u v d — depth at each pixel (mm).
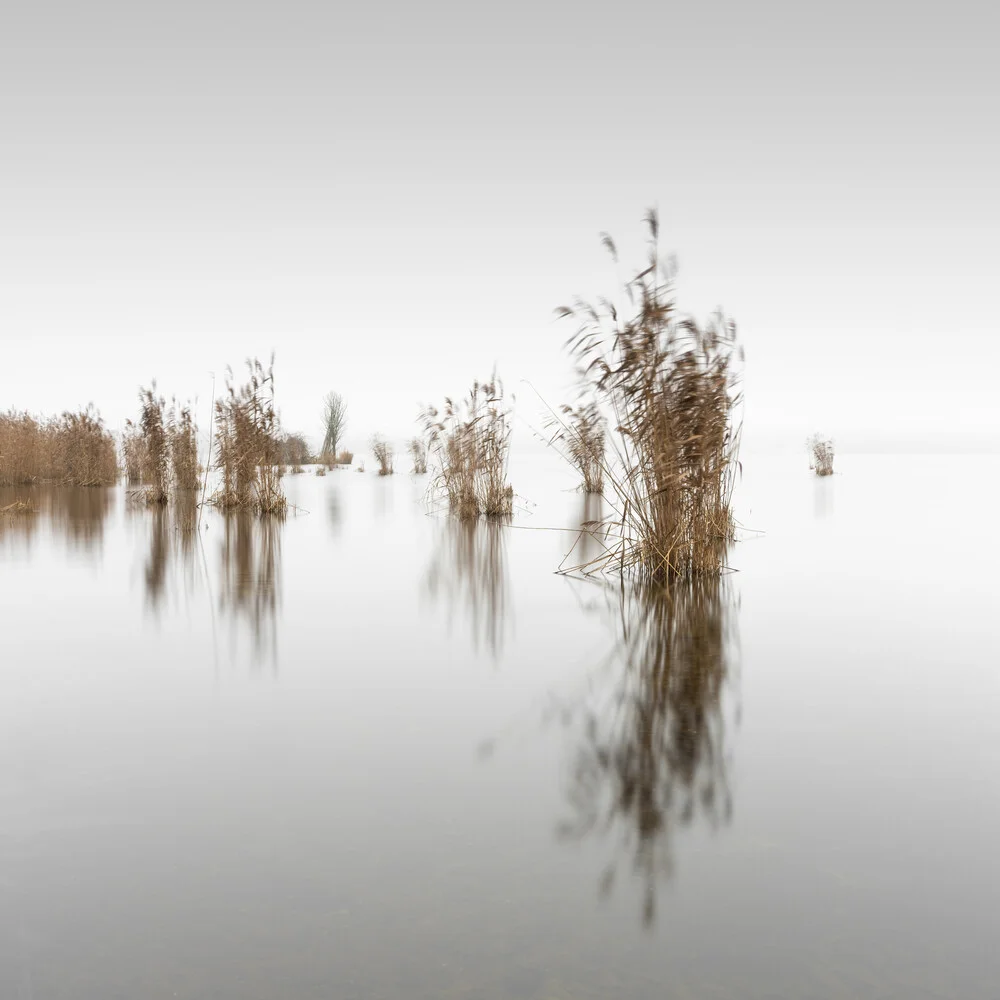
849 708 3186
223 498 12273
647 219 6242
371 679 3594
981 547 8086
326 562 7152
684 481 6359
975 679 3600
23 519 10641
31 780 2471
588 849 2037
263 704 3238
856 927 1699
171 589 5801
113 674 3666
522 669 3764
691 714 3111
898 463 34875
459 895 1819
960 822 2201
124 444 18812
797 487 17797
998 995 1481
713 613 5031
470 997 1467
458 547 8250
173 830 2141
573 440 8867
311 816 2225
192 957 1593
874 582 6129
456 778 2496
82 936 1665
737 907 1772
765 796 2363
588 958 1587
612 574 6562
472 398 11227
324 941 1646
